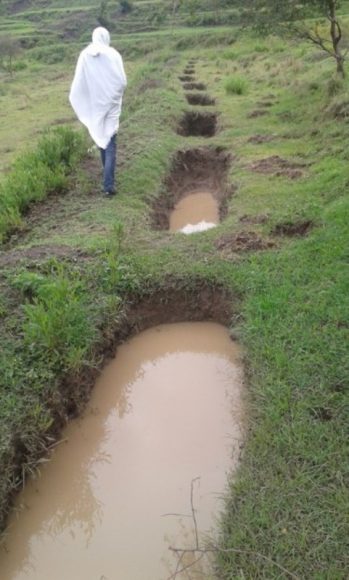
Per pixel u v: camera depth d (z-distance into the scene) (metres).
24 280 5.14
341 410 3.62
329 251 5.35
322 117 10.00
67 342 4.48
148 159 9.12
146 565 3.26
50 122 16.16
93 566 3.32
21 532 3.57
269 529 2.98
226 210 7.87
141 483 3.79
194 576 3.07
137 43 34.53
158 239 6.27
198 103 14.93
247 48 23.62
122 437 4.20
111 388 4.74
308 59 15.95
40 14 52.56
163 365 4.98
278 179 7.76
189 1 41.81
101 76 7.03
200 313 5.44
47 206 7.46
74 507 3.74
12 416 3.86
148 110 12.59
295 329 4.43
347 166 7.36
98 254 5.79
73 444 4.20
